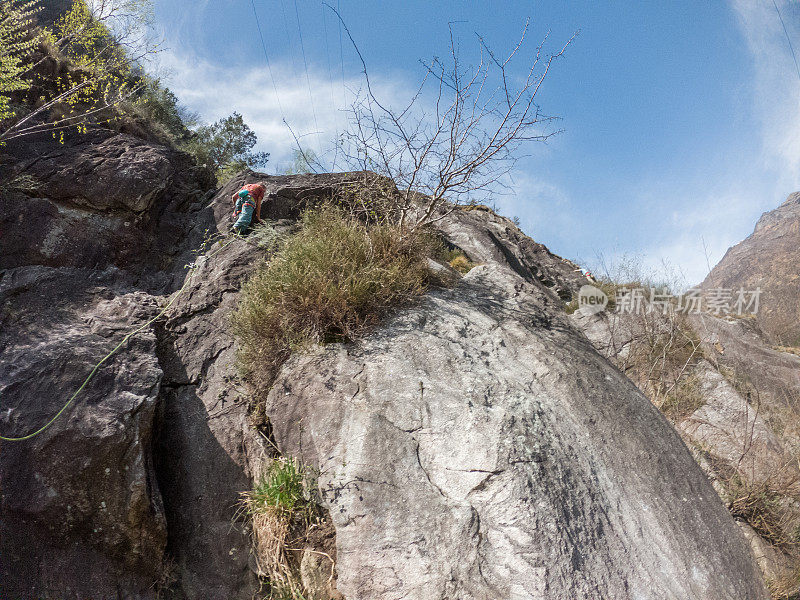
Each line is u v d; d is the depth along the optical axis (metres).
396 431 4.06
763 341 8.53
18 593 3.58
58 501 3.76
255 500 4.10
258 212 6.87
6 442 3.81
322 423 4.29
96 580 3.76
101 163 6.73
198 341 5.30
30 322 4.79
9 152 6.55
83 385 4.20
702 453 6.24
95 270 6.17
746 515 5.42
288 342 4.92
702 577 3.49
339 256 5.42
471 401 4.23
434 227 7.89
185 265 6.71
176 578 4.00
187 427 4.64
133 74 10.35
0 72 5.98
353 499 3.74
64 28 8.06
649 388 7.52
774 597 4.52
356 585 3.39
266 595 3.92
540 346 5.10
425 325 5.15
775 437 6.46
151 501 4.00
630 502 3.82
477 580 3.18
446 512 3.53
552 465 3.78
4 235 5.91
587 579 3.19
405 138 5.91
